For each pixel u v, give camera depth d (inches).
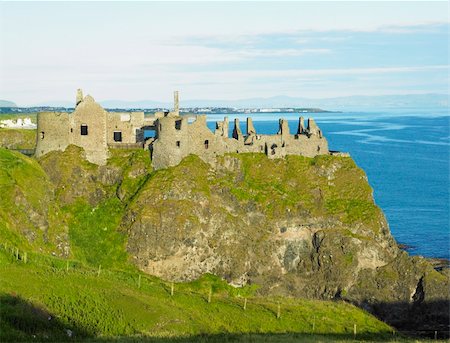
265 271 6496.1
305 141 7268.7
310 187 6934.1
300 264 6658.5
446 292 6333.7
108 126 7027.6
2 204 5693.9
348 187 7057.1
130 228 6259.8
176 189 6402.6
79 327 3850.9
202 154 6825.8
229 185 6707.7
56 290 4215.1
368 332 5226.4
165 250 6220.5
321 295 6520.7
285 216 6663.4
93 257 6112.2
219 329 4505.4
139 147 6968.5
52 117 6766.7
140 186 6550.2
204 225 6387.8
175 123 6776.6
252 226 6614.2
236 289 6259.8
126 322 4131.4
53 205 6314.0
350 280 6501.0
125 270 6008.9
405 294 6446.9
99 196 6628.9
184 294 5172.2
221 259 6363.2
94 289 4436.5
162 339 3875.5
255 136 7130.9
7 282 4126.5
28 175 6254.9
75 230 6289.4
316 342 4269.2
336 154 7347.4
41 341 3523.6
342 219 6747.1
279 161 7081.7
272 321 4965.6
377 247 6624.0
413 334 5915.4
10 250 4916.3
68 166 6643.7
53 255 5743.1
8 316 3651.6
